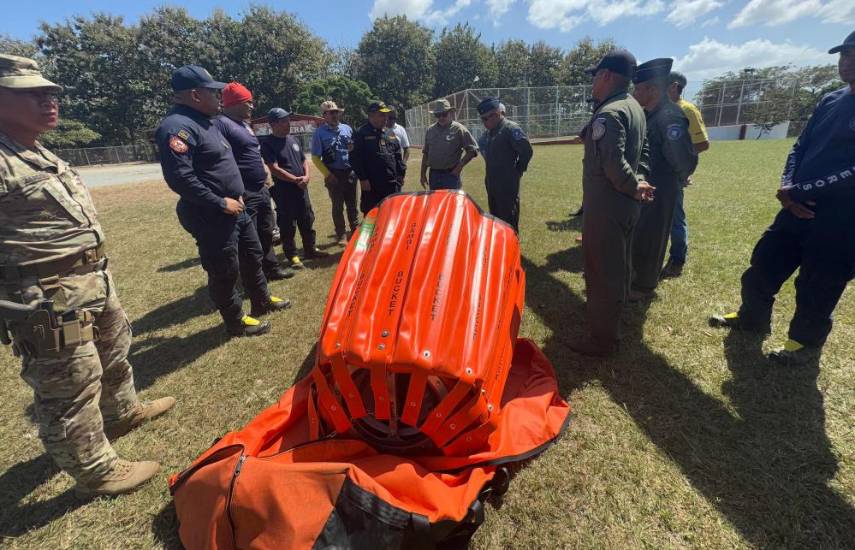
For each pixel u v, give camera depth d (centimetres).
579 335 380
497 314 253
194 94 357
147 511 232
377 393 216
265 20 5034
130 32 4766
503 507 223
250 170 500
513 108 3441
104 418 281
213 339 416
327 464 193
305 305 479
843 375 302
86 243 223
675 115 385
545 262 553
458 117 3466
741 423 268
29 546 216
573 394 304
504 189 541
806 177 289
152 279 604
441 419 218
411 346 215
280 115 571
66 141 4094
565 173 1340
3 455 279
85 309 222
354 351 216
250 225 434
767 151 1856
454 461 226
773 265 333
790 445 249
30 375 214
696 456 246
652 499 223
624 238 313
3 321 203
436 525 188
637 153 307
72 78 4722
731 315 371
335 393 236
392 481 206
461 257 260
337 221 718
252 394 330
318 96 4872
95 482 234
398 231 278
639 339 365
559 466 245
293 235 608
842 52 269
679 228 467
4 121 199
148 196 1473
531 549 203
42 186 204
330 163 679
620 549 201
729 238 582
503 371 252
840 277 287
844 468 233
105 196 1539
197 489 205
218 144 371
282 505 182
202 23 5066
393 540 182
